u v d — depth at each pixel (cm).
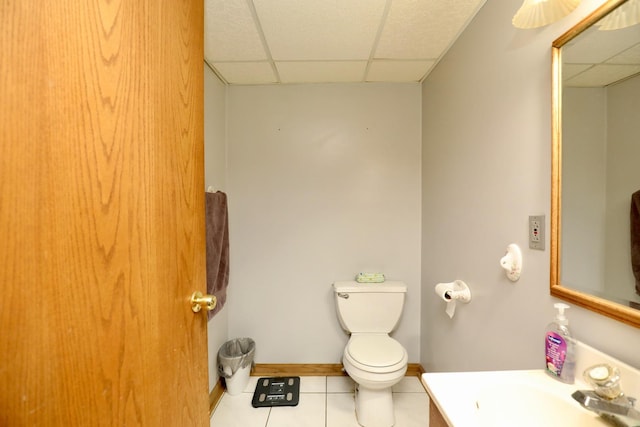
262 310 204
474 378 75
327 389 186
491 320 116
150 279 58
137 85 54
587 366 69
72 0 41
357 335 178
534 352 92
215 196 158
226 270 170
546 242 87
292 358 204
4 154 33
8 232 34
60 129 40
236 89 202
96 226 45
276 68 178
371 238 204
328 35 144
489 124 117
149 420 57
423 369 196
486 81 119
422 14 127
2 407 34
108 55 47
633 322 60
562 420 64
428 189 187
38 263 37
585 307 71
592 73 72
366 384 144
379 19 131
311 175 203
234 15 128
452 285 145
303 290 204
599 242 70
